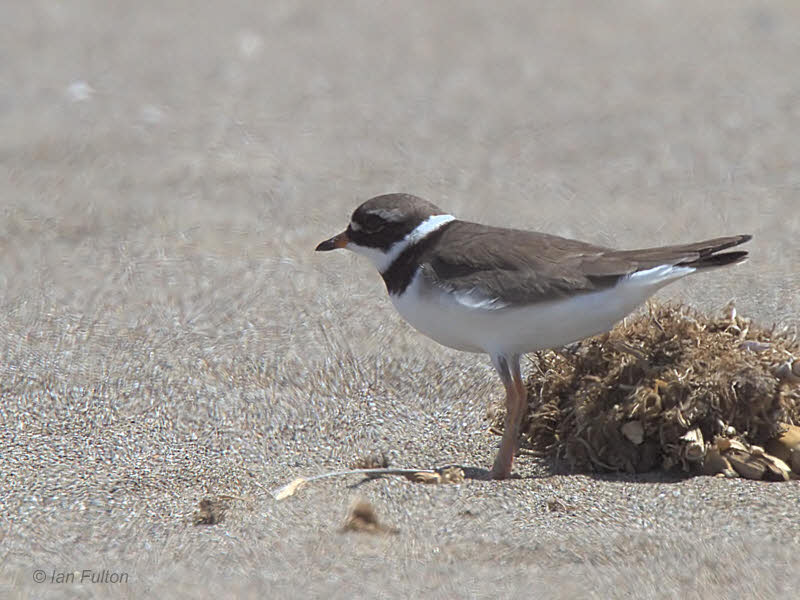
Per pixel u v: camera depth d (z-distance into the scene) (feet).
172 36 82.79
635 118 64.34
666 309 29.99
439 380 34.19
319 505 26.20
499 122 64.34
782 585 22.39
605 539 24.22
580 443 28.37
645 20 86.28
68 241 45.68
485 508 25.75
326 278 41.63
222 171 55.31
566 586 22.52
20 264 42.96
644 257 27.04
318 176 54.90
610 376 28.37
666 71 73.51
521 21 86.99
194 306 38.99
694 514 25.22
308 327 37.32
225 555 24.09
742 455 27.20
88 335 36.73
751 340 29.25
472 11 89.86
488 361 34.96
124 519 25.98
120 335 36.78
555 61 76.64
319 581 22.91
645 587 22.40
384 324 37.42
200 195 51.78
